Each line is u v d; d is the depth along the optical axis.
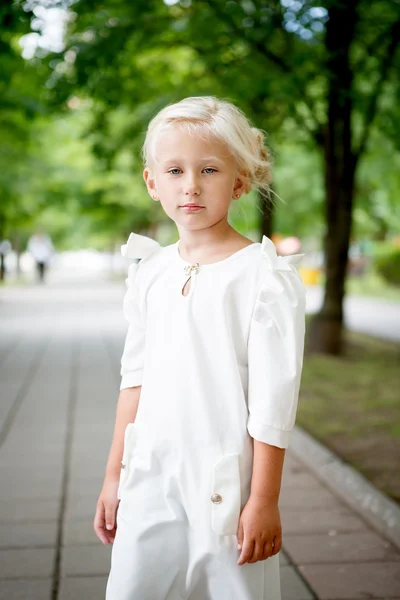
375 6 8.41
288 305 1.62
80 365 9.48
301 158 19.17
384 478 4.57
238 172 1.72
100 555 3.35
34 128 15.02
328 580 3.10
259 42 7.94
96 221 37.00
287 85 7.49
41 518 3.83
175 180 1.67
